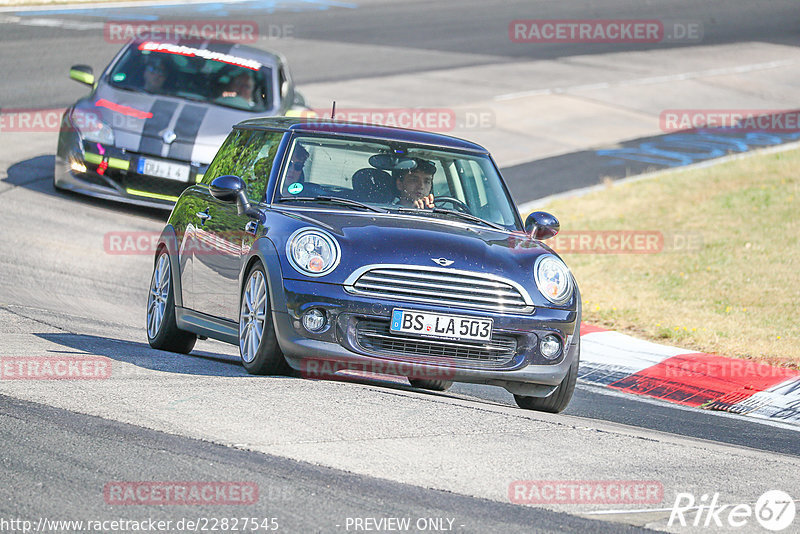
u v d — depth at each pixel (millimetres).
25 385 21922
